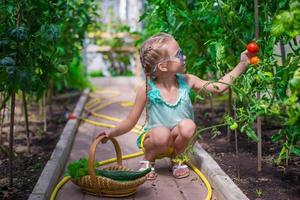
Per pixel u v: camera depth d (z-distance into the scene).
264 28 2.10
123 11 7.36
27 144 2.67
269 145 2.54
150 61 2.14
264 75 1.82
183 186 2.13
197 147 2.47
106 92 5.04
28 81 1.90
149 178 2.21
